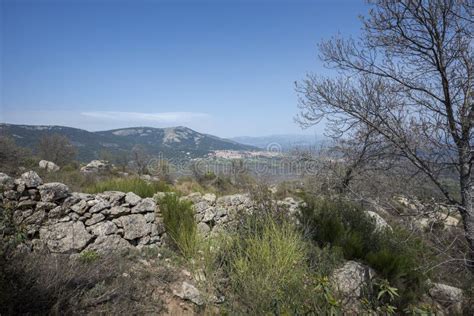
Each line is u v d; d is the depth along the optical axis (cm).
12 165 1138
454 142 473
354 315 375
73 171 1311
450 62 493
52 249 405
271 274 356
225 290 376
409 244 520
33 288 269
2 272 246
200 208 608
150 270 409
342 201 636
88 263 383
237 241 430
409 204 521
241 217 562
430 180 513
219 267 412
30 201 409
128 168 1905
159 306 337
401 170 546
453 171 496
